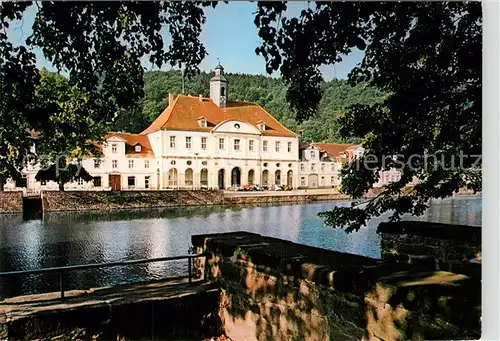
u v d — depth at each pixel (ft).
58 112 19.48
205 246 18.25
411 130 21.15
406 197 22.27
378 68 19.38
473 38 16.01
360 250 48.98
